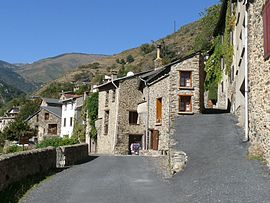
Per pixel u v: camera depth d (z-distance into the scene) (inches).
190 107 1096.2
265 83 545.3
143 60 4520.2
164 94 1163.9
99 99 1667.1
